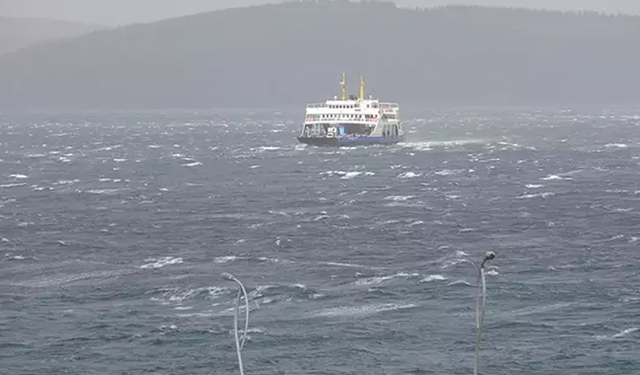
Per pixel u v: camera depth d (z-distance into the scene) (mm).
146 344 159625
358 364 150250
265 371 148125
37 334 165375
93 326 168750
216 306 180375
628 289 188250
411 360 151625
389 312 175125
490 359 151625
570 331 163500
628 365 148250
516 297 183250
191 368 149625
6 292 193250
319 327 166500
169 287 193250
